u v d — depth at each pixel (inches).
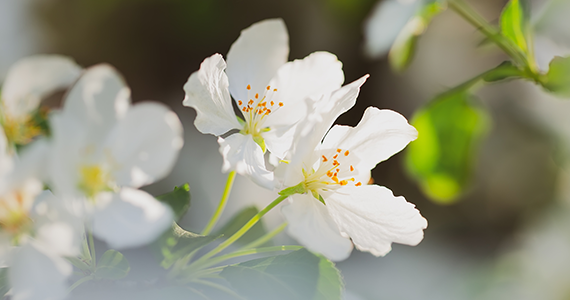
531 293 19.3
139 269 12.5
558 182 25.1
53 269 11.8
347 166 12.8
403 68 17.3
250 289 12.2
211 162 26.3
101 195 11.9
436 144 16.2
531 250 20.5
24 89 12.2
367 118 12.9
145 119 12.1
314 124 12.3
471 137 16.1
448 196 16.5
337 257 12.1
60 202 11.8
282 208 12.4
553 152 21.1
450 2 15.4
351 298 15.1
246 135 13.0
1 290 12.2
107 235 11.8
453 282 24.5
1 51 26.9
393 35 16.7
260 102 13.2
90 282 12.3
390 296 24.2
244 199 24.5
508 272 20.5
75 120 11.8
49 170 11.6
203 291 12.6
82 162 11.9
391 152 12.9
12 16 27.6
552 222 21.5
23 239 11.8
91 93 11.9
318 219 12.5
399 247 27.1
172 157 12.1
